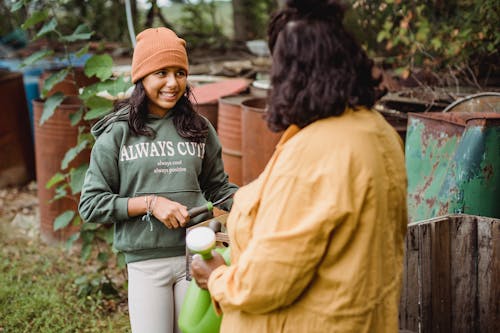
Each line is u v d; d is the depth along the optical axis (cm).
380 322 159
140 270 243
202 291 209
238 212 168
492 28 479
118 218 235
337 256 154
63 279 425
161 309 243
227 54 840
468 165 303
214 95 487
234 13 1056
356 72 157
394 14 549
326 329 157
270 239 152
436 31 511
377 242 155
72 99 494
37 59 377
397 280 163
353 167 151
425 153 330
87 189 237
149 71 232
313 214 150
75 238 397
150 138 238
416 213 335
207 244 180
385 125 165
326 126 155
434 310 272
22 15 902
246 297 156
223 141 450
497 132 301
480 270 272
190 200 242
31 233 524
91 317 372
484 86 481
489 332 273
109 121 241
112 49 794
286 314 161
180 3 1102
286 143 159
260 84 511
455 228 272
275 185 155
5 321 365
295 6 160
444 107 427
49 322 361
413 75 478
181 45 237
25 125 659
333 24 157
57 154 468
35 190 641
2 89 630
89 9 984
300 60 154
